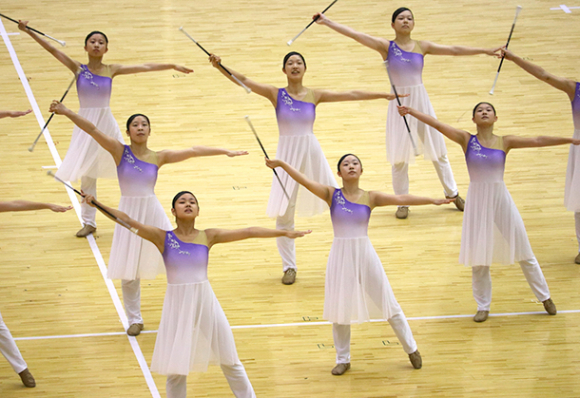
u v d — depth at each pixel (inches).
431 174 705.0
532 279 514.6
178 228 434.3
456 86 831.1
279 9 1026.1
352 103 821.9
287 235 433.7
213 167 714.8
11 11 1009.5
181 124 772.6
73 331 509.7
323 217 653.9
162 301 546.9
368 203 463.2
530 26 952.3
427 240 609.9
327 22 611.8
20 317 521.7
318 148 565.6
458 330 504.7
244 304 536.4
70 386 455.8
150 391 451.8
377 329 513.7
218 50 914.7
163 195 664.4
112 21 987.3
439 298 539.2
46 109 793.6
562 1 1021.8
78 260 588.1
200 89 843.4
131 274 496.7
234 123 778.8
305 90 561.0
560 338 493.4
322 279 567.8
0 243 607.2
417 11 1002.1
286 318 521.7
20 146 731.4
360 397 443.2
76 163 599.2
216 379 466.9
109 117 608.4
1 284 556.4
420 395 443.5
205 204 652.1
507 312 524.1
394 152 633.6
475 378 457.1
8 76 853.2
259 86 559.8
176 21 991.0
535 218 628.1
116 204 652.1
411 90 626.8
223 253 604.4
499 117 766.5
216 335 427.8
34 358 481.7
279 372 468.1
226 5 1040.8
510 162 709.9
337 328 463.8
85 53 898.1
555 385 448.5
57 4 1034.7
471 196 511.5
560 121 761.0
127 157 507.5
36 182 679.7
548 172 692.1
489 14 989.8
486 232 505.4
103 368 473.4
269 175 701.3
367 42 620.1
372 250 464.4
